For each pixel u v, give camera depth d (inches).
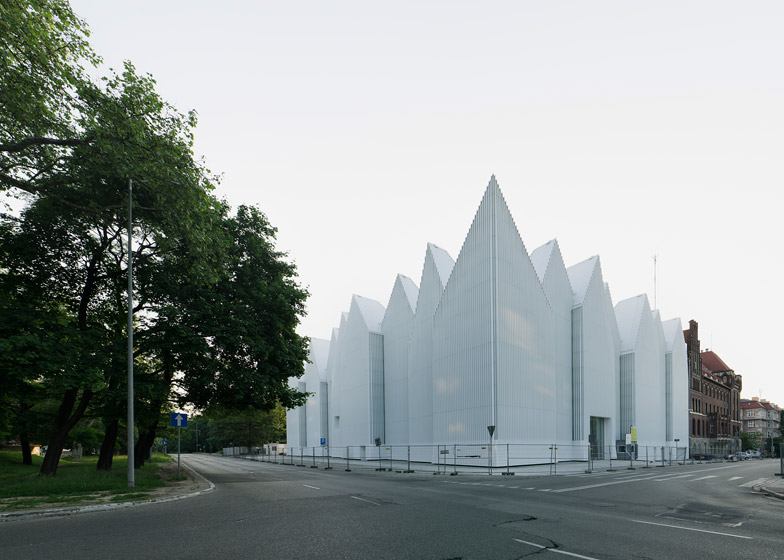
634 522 375.9
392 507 466.9
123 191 740.7
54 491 587.5
